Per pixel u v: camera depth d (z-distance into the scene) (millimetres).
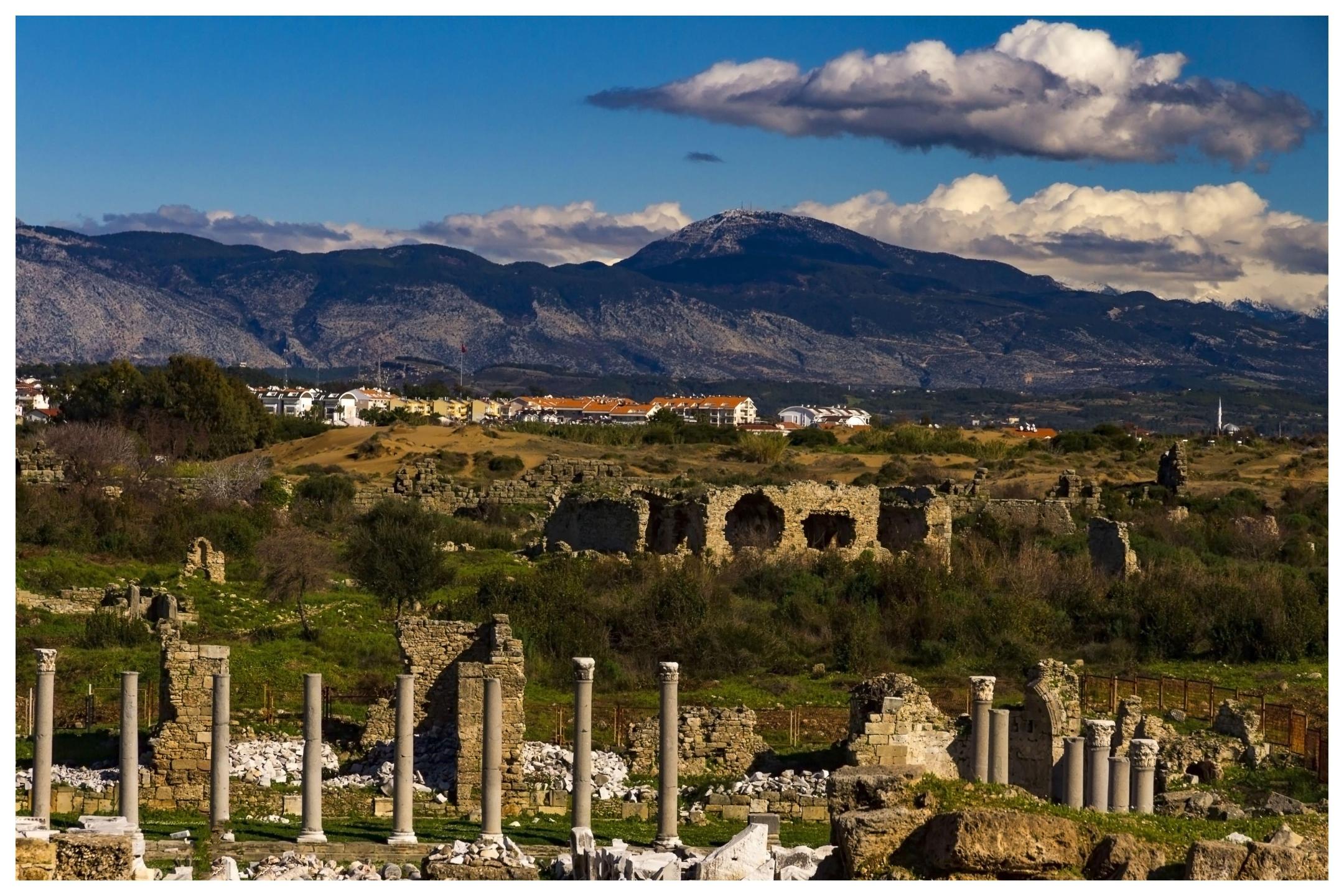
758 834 32406
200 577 75312
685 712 46750
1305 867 28203
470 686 41906
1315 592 74625
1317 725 56062
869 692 45094
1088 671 65188
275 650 61031
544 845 37594
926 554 80438
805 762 46312
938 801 30219
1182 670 65375
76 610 67688
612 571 76312
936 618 68188
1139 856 28312
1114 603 71438
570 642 63406
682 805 42969
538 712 54625
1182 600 70000
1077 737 40281
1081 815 30562
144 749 44125
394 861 35438
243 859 35406
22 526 80062
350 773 44719
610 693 59531
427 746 44688
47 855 29203
